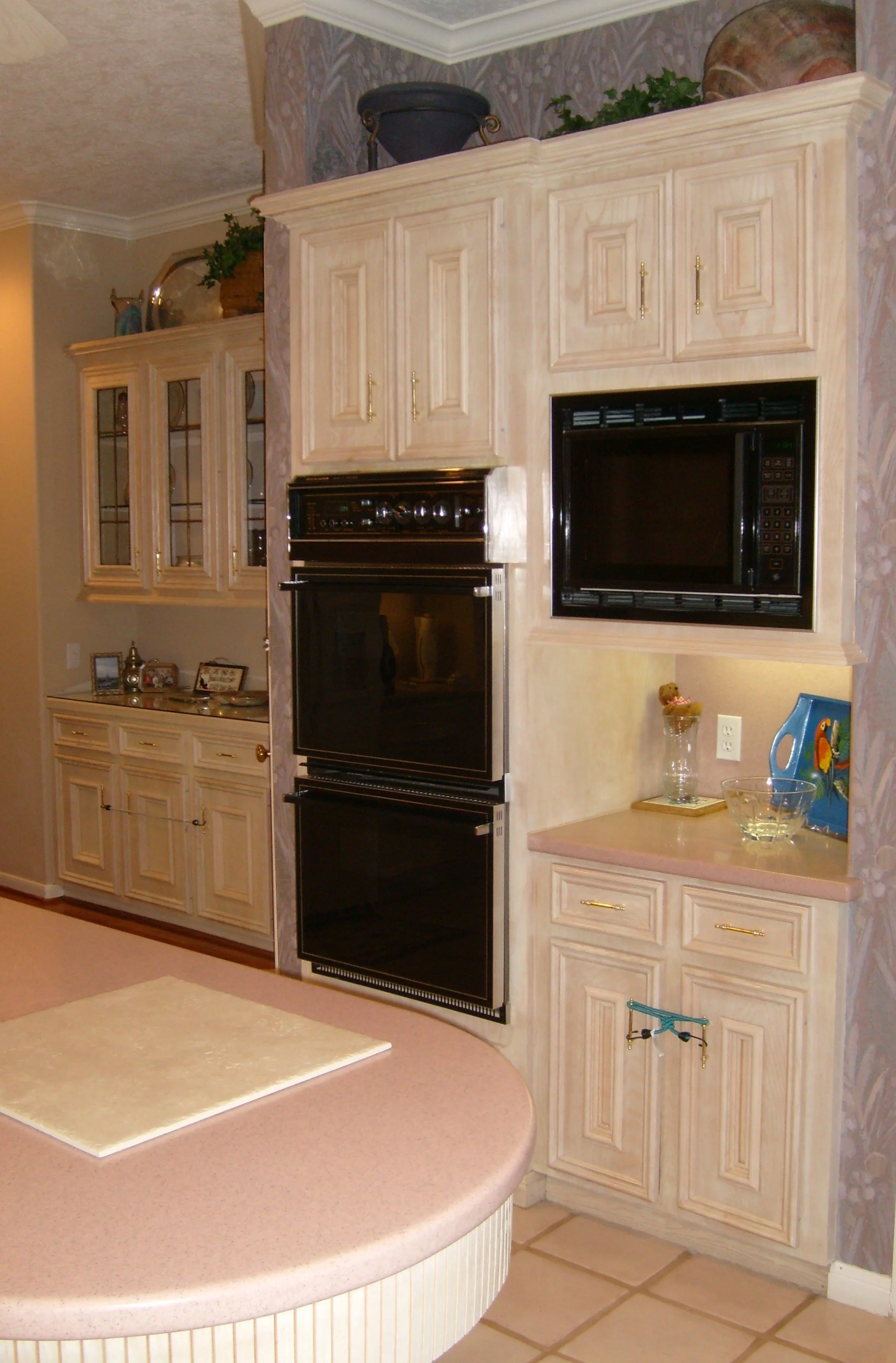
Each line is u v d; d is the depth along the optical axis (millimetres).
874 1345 2357
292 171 3066
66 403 5270
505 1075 1468
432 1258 1193
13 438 5262
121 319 5098
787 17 2383
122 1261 1075
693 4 2928
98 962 1845
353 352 2947
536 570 2721
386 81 3225
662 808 3043
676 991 2617
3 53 3500
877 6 2219
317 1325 1116
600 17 3072
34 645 5277
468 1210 1172
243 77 3719
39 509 5203
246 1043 1528
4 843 5520
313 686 3068
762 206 2318
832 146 2229
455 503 2727
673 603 2518
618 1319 2445
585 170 2559
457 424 2771
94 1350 1073
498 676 2723
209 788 4695
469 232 2697
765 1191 2523
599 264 2564
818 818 2822
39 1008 1661
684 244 2428
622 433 2551
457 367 2756
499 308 2664
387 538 2873
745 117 2295
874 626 2322
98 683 5363
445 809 2828
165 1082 1414
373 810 2947
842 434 2271
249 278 4539
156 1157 1253
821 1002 2406
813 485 2314
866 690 2342
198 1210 1158
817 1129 2441
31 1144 1281
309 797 3086
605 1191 2787
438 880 2859
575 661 2904
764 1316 2447
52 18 3273
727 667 3137
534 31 3186
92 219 5273
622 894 2682
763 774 3090
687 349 2443
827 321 2266
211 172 4719
